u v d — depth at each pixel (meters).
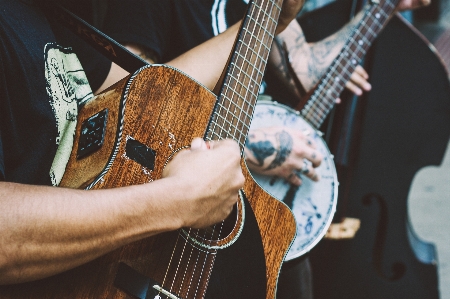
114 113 0.94
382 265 2.23
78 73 1.13
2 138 0.97
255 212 1.10
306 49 1.91
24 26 1.02
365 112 2.25
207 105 1.04
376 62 2.27
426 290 2.26
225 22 1.74
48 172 1.02
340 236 2.18
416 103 2.30
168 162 0.95
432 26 3.92
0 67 0.94
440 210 3.54
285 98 1.96
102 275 0.85
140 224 0.82
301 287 1.89
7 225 0.75
